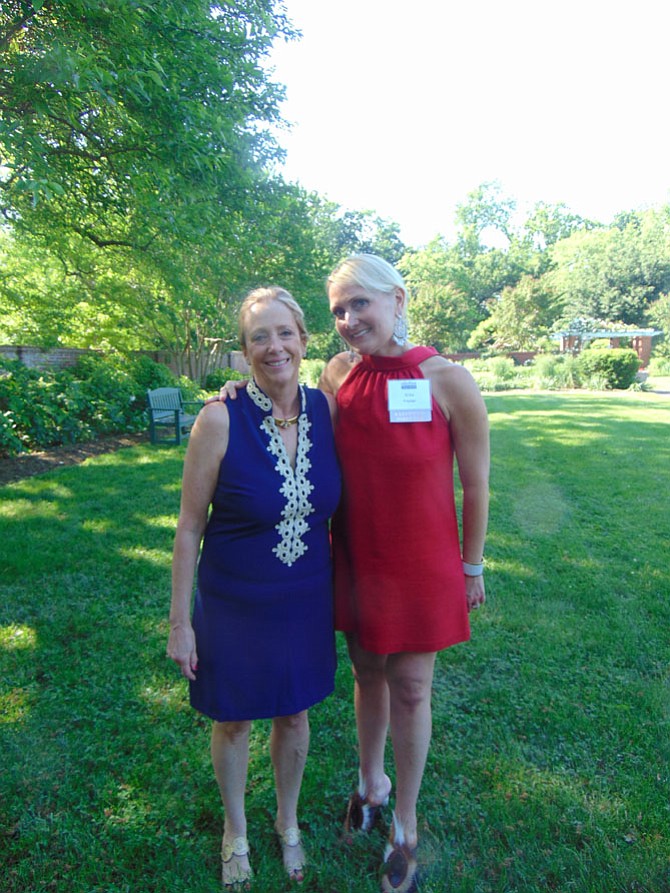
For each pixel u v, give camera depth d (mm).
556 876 1762
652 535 4957
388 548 1720
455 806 2045
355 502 1754
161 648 3027
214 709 1722
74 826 1939
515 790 2107
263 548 1688
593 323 37344
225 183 7918
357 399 1740
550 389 21047
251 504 1636
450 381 1710
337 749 2359
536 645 3137
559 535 4926
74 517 5070
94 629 3203
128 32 5516
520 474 7211
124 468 7141
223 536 1714
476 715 2553
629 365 20312
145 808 2033
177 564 1698
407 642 1741
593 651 3082
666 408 14125
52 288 11047
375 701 1963
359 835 1964
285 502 1654
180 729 2439
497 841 1902
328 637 1836
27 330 11234
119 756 2266
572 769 2219
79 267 10359
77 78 4781
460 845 1893
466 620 1817
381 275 1676
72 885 1745
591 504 5891
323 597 1805
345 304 1695
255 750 2367
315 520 1740
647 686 2744
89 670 2822
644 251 42594
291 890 1754
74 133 6531
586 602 3658
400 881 1751
